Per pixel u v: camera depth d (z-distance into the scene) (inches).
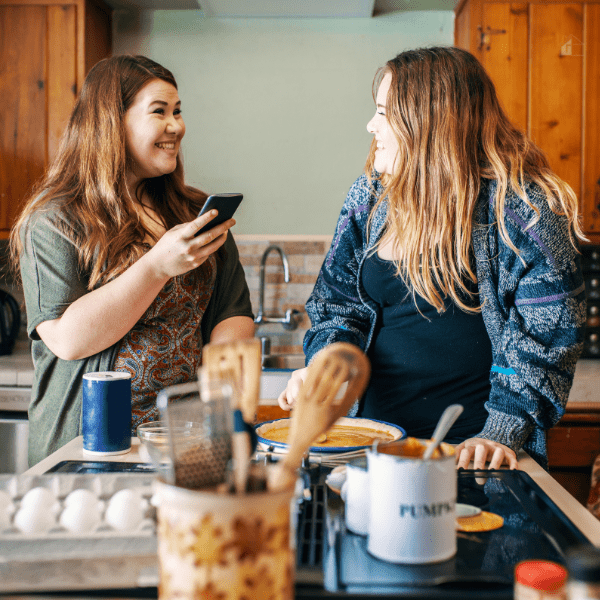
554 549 23.1
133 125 51.3
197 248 44.1
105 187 50.2
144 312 48.6
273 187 113.0
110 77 51.2
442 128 44.6
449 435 46.9
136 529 22.2
